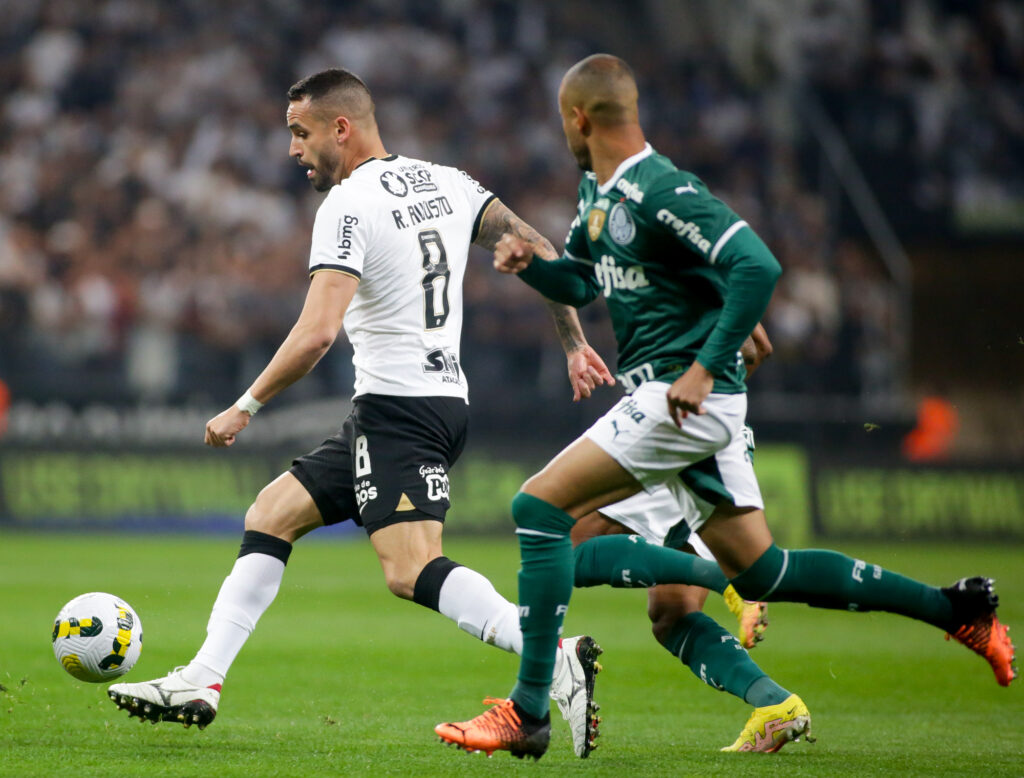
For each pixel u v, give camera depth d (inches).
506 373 2439.7
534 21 3093.0
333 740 647.8
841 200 2915.8
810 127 2970.0
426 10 3038.9
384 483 628.7
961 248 2891.2
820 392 2596.0
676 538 681.0
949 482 2260.1
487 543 2127.2
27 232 2571.4
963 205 2920.8
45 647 1003.3
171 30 2871.6
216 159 2711.6
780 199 2861.7
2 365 2219.5
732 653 639.1
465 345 2431.1
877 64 3038.9
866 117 2984.7
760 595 588.4
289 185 2770.7
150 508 2186.3
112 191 2635.3
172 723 692.1
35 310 2454.5
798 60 3034.0
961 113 3036.4
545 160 2906.0
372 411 636.1
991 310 2851.9
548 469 548.1
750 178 2898.6
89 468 2193.7
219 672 628.1
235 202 2655.0
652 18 3176.7
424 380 640.4
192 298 2432.3
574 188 2876.5
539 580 545.6
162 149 2706.7
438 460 639.8
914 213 2906.0
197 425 2247.8
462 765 565.0
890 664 1036.5
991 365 2812.5
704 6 3139.8
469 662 994.1
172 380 2374.5
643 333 551.5
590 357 681.0
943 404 2301.9
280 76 2888.8
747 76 3048.7
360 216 631.2
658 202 526.0
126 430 2213.3
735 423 547.5
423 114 2903.5
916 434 2273.6
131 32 2854.3
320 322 613.3
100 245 2551.7
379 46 2935.5
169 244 2559.1
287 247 2635.3
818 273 2751.0
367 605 1366.9
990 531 2251.5
